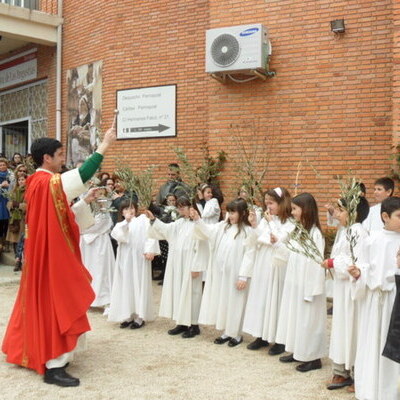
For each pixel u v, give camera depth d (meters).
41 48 14.10
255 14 9.51
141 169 11.66
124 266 6.61
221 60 9.30
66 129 13.43
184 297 6.24
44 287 4.86
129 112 11.84
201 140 10.90
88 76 12.71
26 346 4.95
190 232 6.34
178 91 11.20
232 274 5.94
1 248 10.86
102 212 7.25
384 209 4.19
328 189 8.99
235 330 5.93
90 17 12.66
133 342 6.08
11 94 15.45
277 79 9.40
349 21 8.80
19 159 11.95
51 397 4.45
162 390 4.61
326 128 9.02
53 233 4.79
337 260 4.54
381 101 8.59
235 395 4.50
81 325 4.84
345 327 4.65
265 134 9.53
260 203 7.28
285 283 5.37
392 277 4.14
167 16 11.34
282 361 5.43
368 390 4.16
